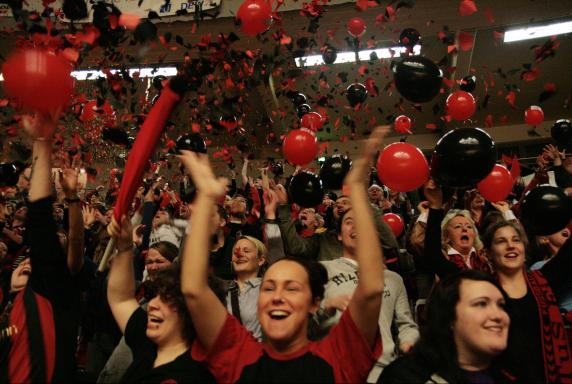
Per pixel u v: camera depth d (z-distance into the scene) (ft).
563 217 6.55
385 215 10.58
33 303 5.32
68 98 5.13
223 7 22.85
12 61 4.86
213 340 4.73
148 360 5.36
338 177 8.27
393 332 7.27
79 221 5.92
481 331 4.68
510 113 32.58
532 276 6.46
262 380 4.47
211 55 11.76
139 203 11.04
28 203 5.35
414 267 9.71
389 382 4.80
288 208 8.99
